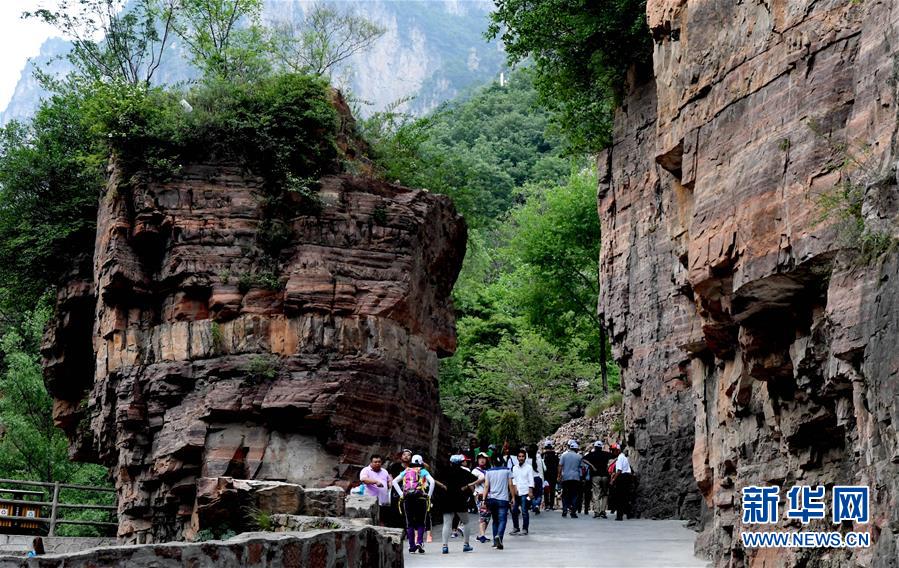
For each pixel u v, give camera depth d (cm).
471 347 5541
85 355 2820
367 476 1742
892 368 836
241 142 2309
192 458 2147
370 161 2723
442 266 2628
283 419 2156
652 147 2859
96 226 2692
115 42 3102
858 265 920
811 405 1167
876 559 841
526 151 8494
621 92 3052
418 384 2389
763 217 1126
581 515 2795
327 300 2225
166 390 2188
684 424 2639
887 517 832
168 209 2250
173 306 2245
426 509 1716
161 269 2272
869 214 916
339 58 3294
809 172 1070
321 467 2139
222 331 2195
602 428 4050
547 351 4944
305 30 3378
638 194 2916
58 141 2850
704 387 1644
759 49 1193
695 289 1270
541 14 2952
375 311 2253
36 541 1430
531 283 4797
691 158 1302
